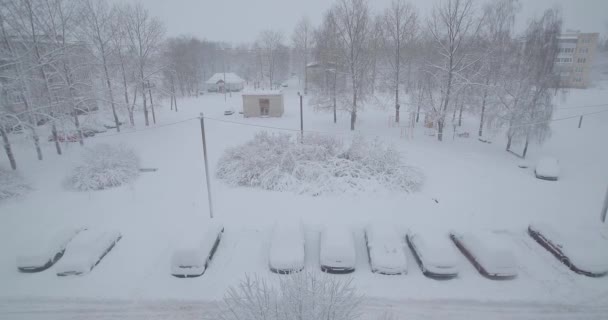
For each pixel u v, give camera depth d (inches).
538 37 812.0
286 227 421.7
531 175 709.9
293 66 3457.2
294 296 227.5
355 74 1060.5
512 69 863.1
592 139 1005.8
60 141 922.7
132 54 1138.0
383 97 1585.9
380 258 377.4
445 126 1113.4
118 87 1091.3
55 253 411.5
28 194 625.9
